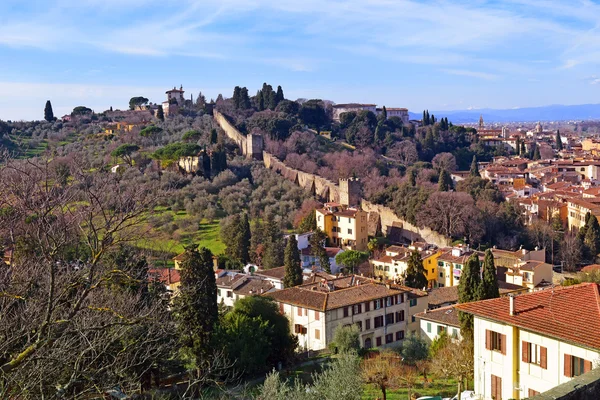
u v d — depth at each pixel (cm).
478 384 3431
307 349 6338
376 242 12044
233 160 16038
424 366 5212
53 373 2048
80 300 1905
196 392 4147
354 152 19012
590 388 1515
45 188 1936
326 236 11756
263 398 2942
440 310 6519
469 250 10119
